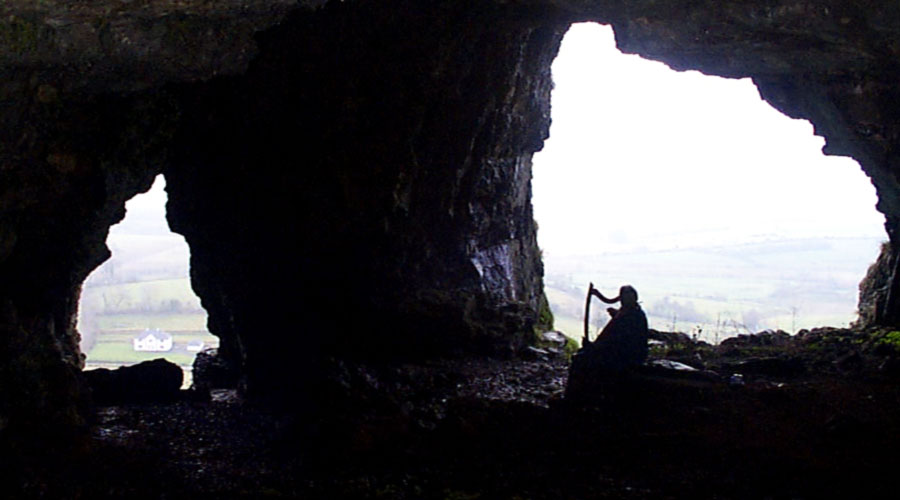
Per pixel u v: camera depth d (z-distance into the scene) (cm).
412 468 983
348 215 1434
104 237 1164
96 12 688
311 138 1385
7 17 677
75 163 985
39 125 895
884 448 980
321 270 1489
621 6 875
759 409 1109
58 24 699
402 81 1353
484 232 1616
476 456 1016
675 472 934
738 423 1065
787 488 877
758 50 950
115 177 1085
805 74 1168
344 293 1496
